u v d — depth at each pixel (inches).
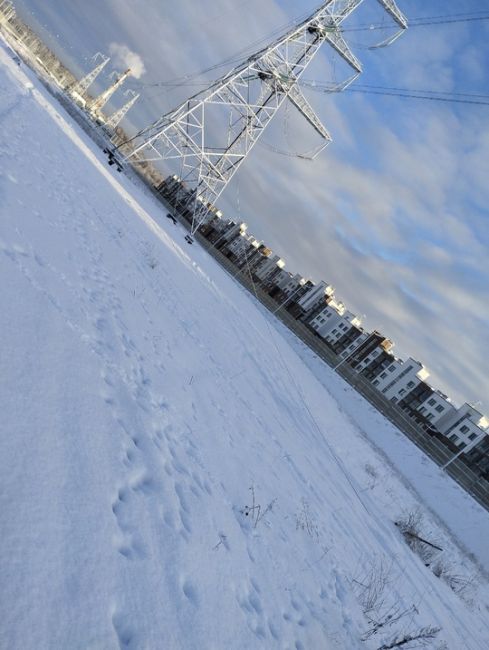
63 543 107.1
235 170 1208.2
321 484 433.1
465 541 1045.2
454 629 414.3
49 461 123.7
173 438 217.2
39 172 362.6
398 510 682.8
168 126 1077.1
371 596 296.0
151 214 1026.1
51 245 256.2
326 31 1072.2
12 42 1610.5
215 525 187.6
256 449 332.2
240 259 3900.1
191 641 122.5
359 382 2041.1
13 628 82.6
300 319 3526.1
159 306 396.8
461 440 2564.0
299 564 244.2
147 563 129.3
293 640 178.9
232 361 517.7
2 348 143.2
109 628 100.4
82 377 173.9
